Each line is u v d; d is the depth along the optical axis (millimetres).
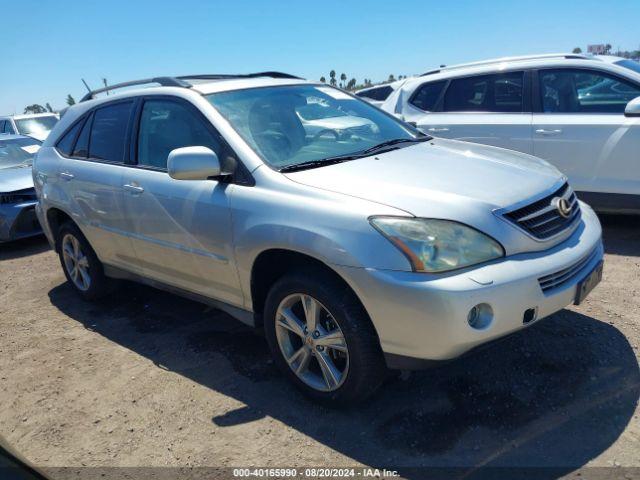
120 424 3062
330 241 2689
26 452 2900
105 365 3746
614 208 5336
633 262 4691
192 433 2924
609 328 3541
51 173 4809
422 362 2598
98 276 4730
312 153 3420
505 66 5957
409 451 2623
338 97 4301
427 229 2555
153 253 3844
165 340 4039
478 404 2910
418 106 6598
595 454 2486
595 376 3049
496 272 2543
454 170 3125
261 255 3066
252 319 3348
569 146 5430
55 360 3895
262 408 3080
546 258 2723
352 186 2875
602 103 5375
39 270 6234
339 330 2795
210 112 3510
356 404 2988
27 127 16250
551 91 5641
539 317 2660
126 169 3994
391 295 2531
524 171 3215
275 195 2996
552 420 2734
